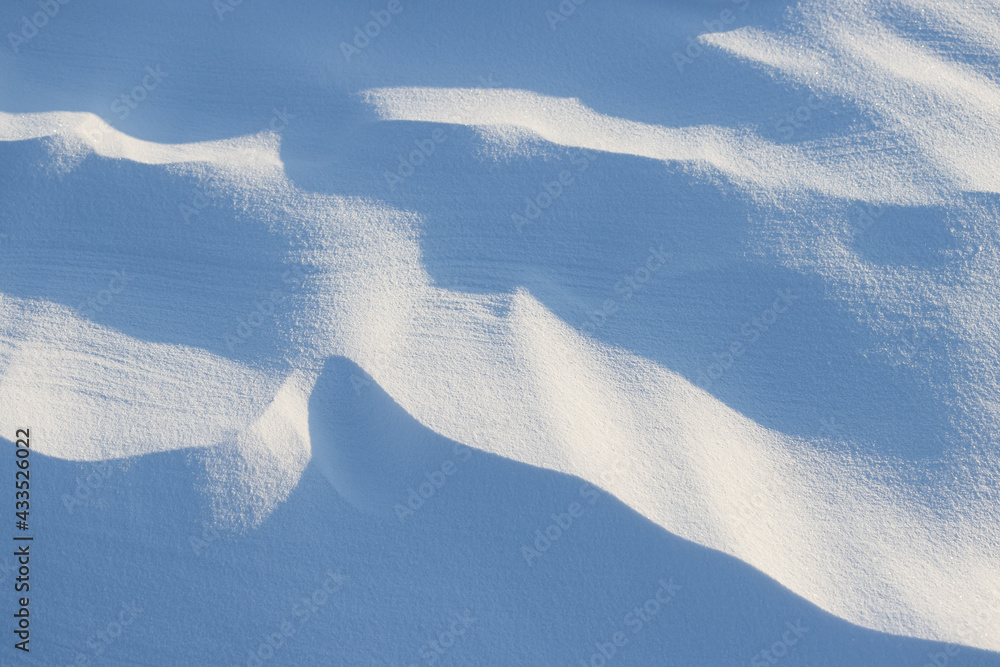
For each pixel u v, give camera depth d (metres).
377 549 3.26
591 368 3.69
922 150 4.00
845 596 3.11
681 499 3.28
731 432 3.55
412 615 3.17
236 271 3.93
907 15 4.57
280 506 3.31
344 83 4.74
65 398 3.55
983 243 3.70
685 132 4.34
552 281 3.91
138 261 3.99
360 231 3.99
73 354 3.71
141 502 3.33
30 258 4.00
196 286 3.92
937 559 3.20
